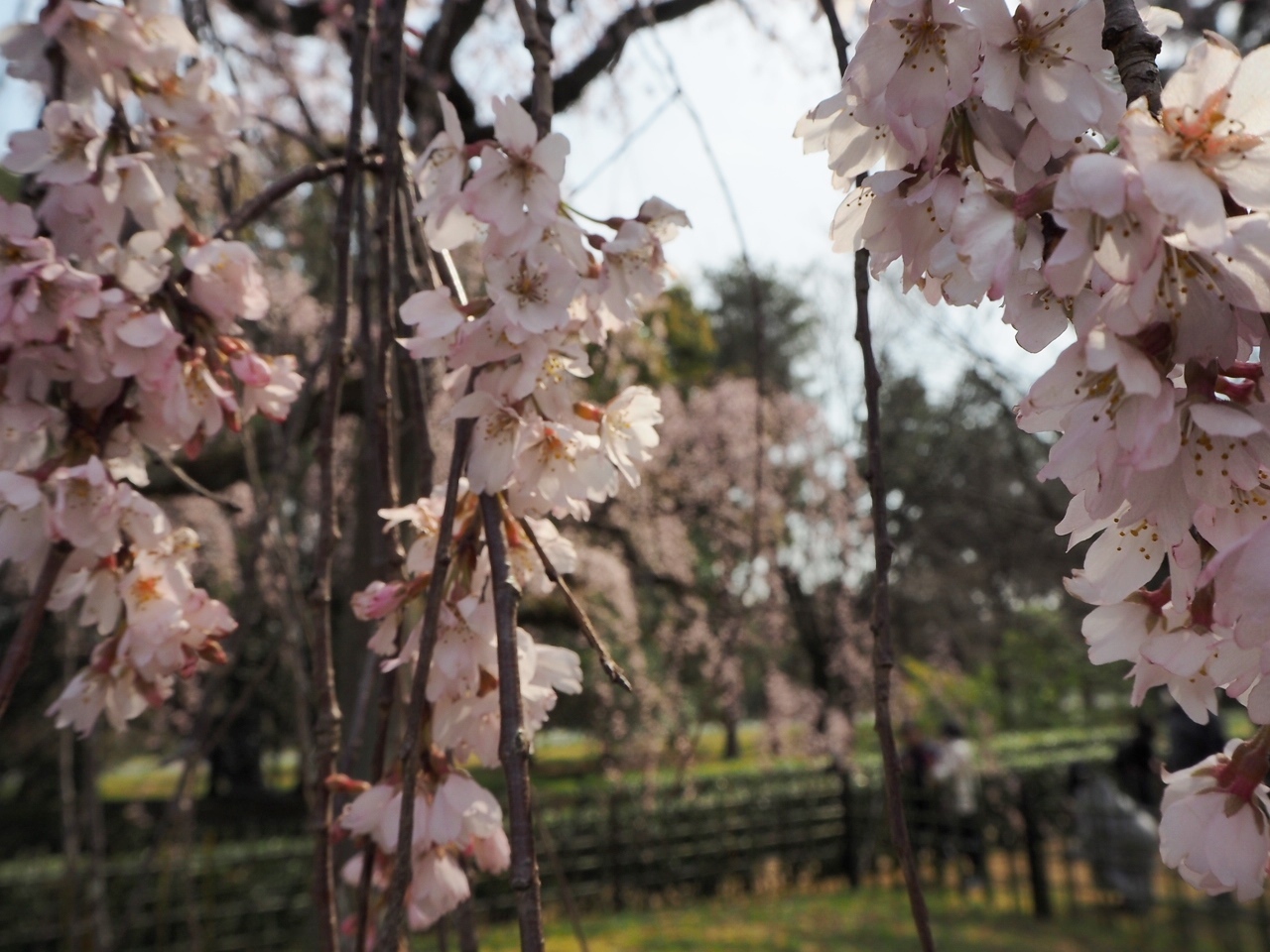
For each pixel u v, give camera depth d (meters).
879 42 0.91
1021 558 11.20
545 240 1.17
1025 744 13.36
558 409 1.18
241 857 6.90
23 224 1.23
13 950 5.84
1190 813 0.96
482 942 6.39
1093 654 1.06
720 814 8.82
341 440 5.25
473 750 1.20
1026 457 10.23
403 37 1.63
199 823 10.73
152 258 1.34
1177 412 0.81
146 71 1.39
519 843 0.92
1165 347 0.79
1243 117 0.77
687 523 9.16
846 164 1.03
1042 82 0.89
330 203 5.21
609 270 1.23
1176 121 0.77
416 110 4.23
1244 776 0.96
